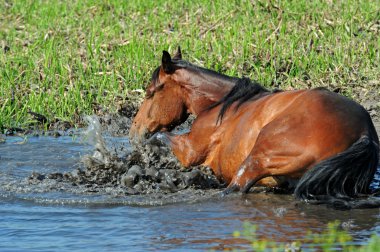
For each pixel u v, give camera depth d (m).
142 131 14.12
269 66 20.44
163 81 13.88
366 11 23.77
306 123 11.23
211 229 10.35
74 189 12.74
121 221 10.91
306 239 9.72
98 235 10.29
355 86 19.38
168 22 24.84
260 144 11.53
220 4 25.58
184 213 11.21
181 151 13.28
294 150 11.20
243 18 24.05
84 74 20.53
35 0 29.83
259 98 12.59
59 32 24.66
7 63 20.95
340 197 11.08
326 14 23.56
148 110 14.07
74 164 14.93
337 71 19.97
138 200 11.96
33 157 15.43
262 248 8.94
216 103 13.12
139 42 22.38
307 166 11.19
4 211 11.54
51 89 19.88
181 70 13.68
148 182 12.81
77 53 22.03
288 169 11.34
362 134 11.19
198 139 13.06
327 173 10.96
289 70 20.47
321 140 11.07
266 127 11.55
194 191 12.50
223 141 12.65
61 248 9.77
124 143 16.70
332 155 11.04
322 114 11.23
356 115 11.31
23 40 24.30
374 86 19.30
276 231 10.12
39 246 9.88
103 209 11.59
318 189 11.09
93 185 13.01
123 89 19.94
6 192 12.55
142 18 25.73
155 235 10.18
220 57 20.86
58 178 13.48
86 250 9.66
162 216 11.09
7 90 19.53
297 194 11.20
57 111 18.88
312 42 21.73
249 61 20.61
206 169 12.96
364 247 8.89
